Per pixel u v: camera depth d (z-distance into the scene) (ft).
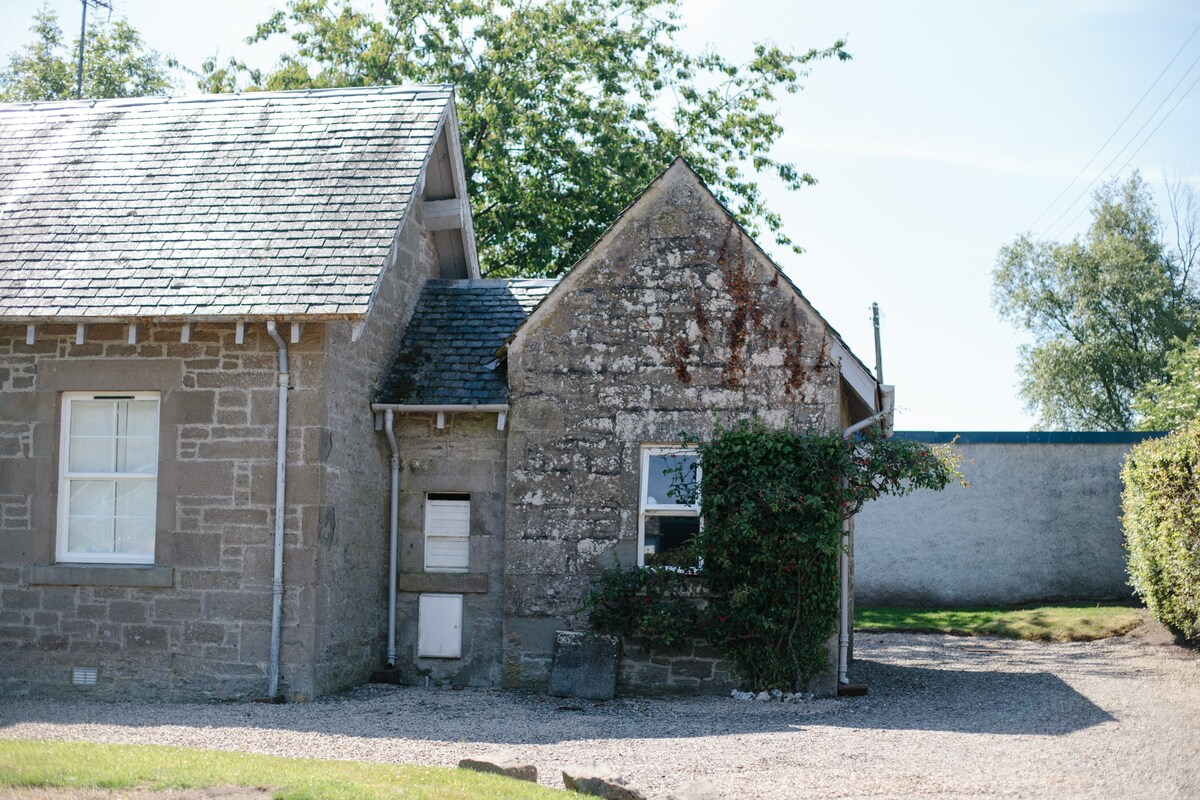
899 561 86.28
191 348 46.96
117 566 46.88
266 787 27.76
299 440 46.03
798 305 49.83
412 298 57.31
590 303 50.75
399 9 101.86
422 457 52.44
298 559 45.60
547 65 100.63
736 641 48.03
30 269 48.65
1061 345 155.22
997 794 29.48
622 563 49.52
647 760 34.09
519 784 29.17
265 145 55.06
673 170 50.85
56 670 46.85
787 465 47.62
